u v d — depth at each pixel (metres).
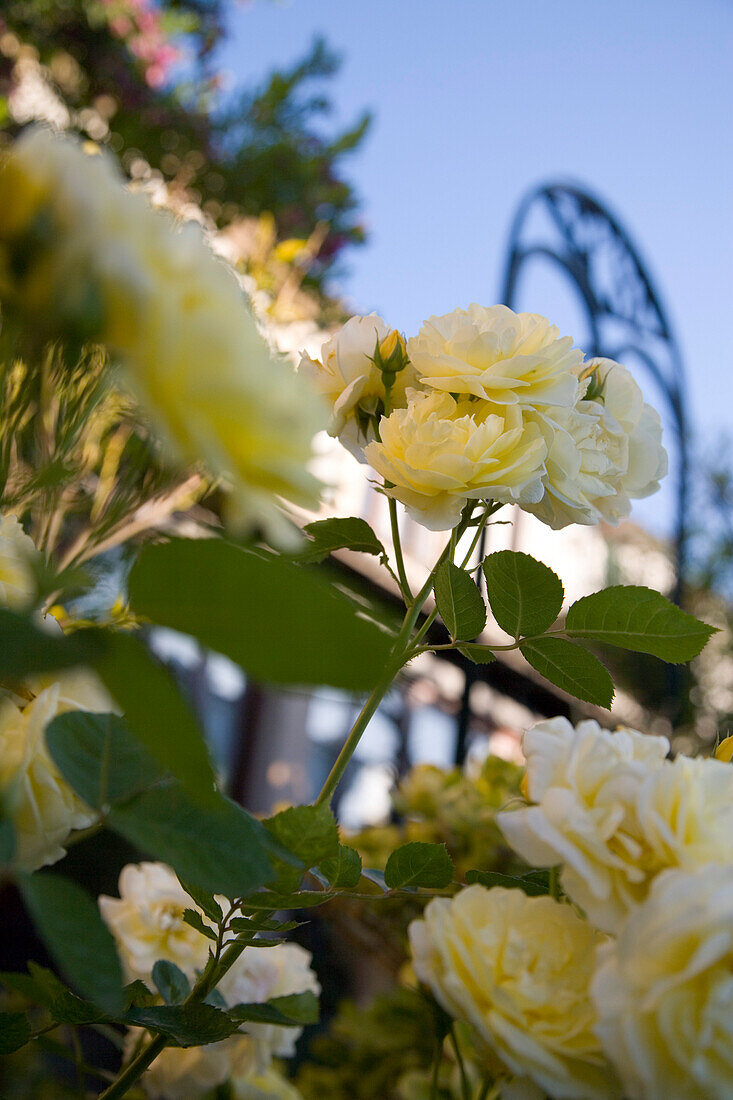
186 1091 0.65
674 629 0.52
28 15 2.79
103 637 0.35
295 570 0.34
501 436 0.53
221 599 0.33
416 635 0.55
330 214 3.03
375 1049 1.14
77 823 0.42
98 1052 1.32
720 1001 0.40
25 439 0.43
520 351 0.56
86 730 0.40
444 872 0.51
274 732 3.10
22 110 2.67
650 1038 0.40
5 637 0.29
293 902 0.47
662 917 0.41
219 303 0.31
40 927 0.35
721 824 0.44
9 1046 0.49
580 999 0.43
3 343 0.30
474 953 0.44
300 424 0.31
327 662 0.33
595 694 0.54
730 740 0.53
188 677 2.83
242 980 0.65
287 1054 0.70
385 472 0.55
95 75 2.88
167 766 0.37
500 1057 0.42
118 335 0.30
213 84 3.16
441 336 0.56
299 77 3.09
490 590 0.53
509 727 3.52
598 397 0.60
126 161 2.76
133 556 0.37
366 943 1.06
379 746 3.36
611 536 4.34
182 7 3.12
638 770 0.44
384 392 0.59
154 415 0.31
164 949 0.64
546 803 0.44
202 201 2.79
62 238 0.28
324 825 0.45
